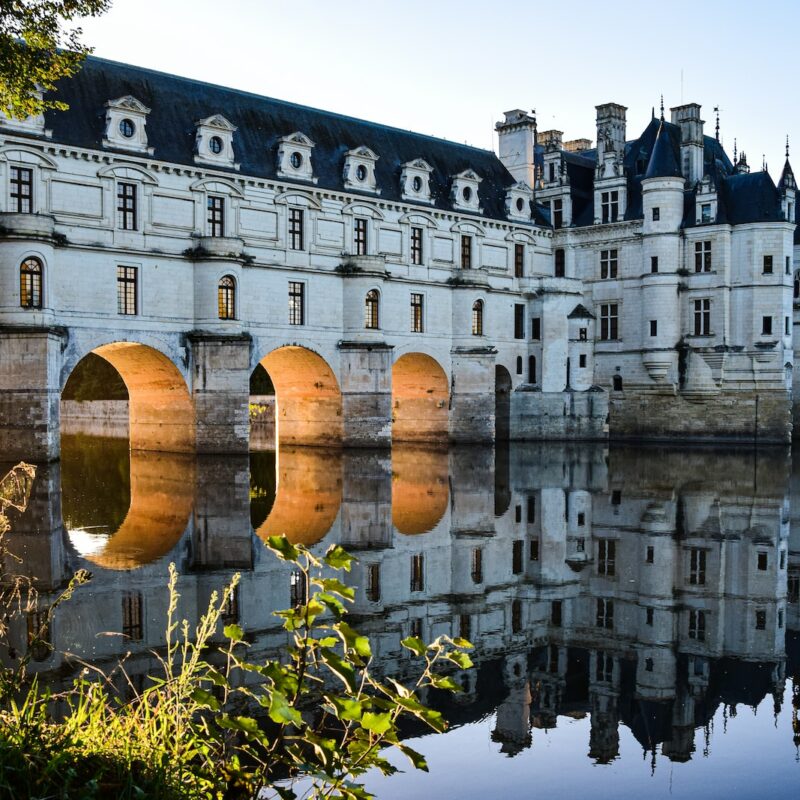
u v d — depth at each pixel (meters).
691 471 50.22
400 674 15.83
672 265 72.19
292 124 63.06
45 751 7.66
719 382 71.56
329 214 60.97
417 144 72.56
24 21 23.45
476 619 19.42
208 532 27.75
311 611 7.34
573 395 74.75
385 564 24.25
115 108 50.47
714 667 16.59
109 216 50.00
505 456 59.31
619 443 72.44
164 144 53.59
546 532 29.69
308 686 14.56
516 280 75.19
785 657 17.20
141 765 7.81
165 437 54.97
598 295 77.00
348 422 61.12
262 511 32.34
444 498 37.38
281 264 57.91
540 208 80.19
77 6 23.95
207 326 53.28
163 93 56.00
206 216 54.53
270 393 89.06
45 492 36.53
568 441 74.00
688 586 22.58
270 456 56.19
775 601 21.19
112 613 18.30
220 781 8.36
